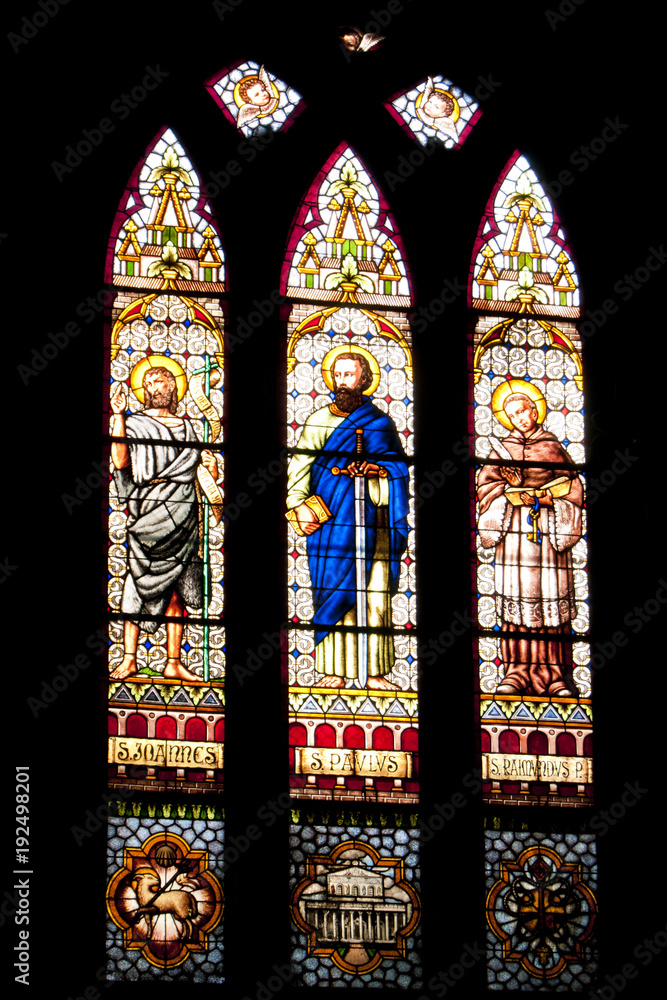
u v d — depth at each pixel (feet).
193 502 51.31
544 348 54.80
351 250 54.75
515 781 50.31
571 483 53.52
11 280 50.88
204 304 53.36
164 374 52.44
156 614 50.08
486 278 55.21
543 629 51.93
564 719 51.13
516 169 56.18
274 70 55.72
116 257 53.26
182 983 46.78
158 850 47.93
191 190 54.34
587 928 49.16
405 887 48.80
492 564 52.37
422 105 56.13
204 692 49.60
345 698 50.31
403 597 51.57
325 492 52.19
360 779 49.62
